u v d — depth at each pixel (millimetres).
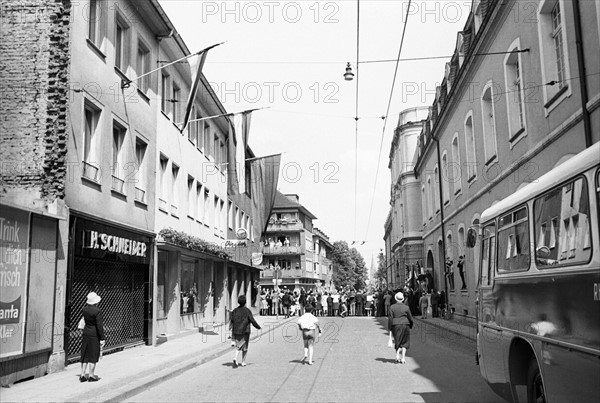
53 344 12281
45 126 12625
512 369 7375
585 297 5203
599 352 4906
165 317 21156
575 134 13188
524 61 16734
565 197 5758
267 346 19000
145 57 19312
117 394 9758
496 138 20578
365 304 42594
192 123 25172
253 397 9648
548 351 6090
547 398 6172
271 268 75812
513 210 7457
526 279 6789
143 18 18672
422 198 44781
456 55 29250
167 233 19344
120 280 16625
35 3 12977
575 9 12773
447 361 14258
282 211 76625
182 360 14680
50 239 12180
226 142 32781
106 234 14977
